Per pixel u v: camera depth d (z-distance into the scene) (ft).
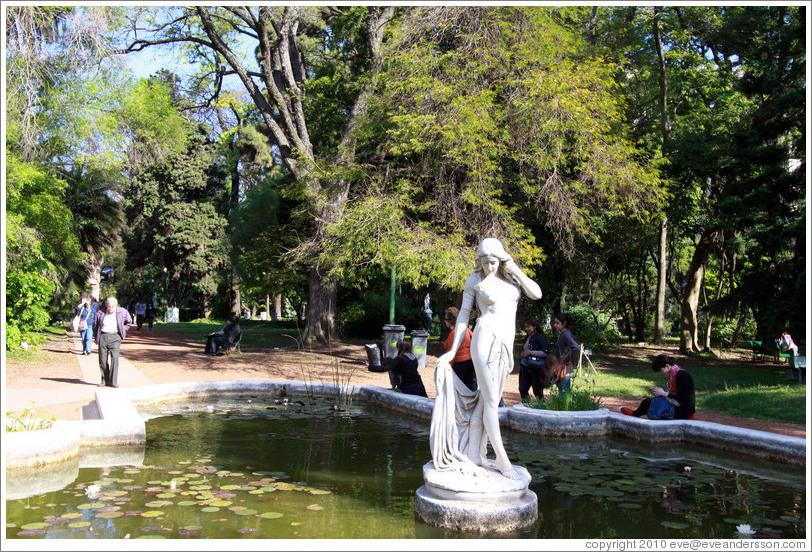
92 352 59.16
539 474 19.62
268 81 67.46
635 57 70.69
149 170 148.77
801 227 49.98
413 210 51.26
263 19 65.41
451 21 50.42
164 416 30.01
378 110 53.36
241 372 47.70
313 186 58.13
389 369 32.68
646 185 49.90
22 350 53.67
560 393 28.68
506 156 52.80
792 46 56.24
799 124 53.06
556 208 49.49
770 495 17.56
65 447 20.81
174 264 153.58
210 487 17.89
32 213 58.08
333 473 19.69
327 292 74.64
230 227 147.54
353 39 77.82
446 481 15.56
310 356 60.54
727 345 88.22
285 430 26.66
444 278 46.42
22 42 47.78
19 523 14.61
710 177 65.10
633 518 15.53
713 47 76.59
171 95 79.46
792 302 51.21
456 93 47.11
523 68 48.65
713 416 30.86
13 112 50.78
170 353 61.00
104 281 187.93
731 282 78.02
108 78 62.08
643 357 67.15
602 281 90.38
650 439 24.25
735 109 69.67
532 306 78.89
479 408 16.74
